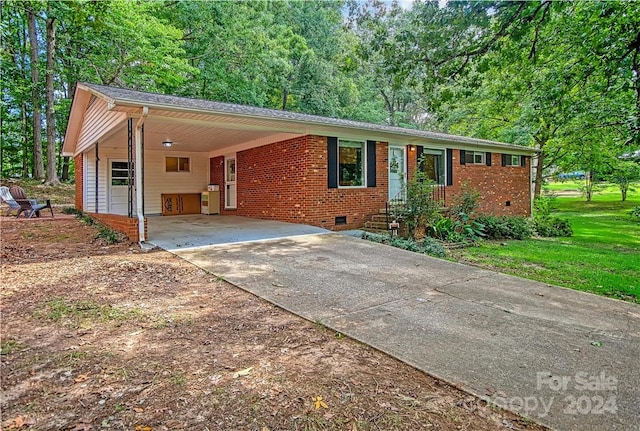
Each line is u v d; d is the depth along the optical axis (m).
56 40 17.25
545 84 9.32
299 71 25.73
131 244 7.38
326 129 9.99
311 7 27.38
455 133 22.16
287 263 6.08
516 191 16.45
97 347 3.08
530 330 3.59
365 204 11.12
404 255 6.85
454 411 2.27
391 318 3.84
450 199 13.41
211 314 3.87
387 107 36.16
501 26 7.30
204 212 14.38
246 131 9.73
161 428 2.08
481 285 5.16
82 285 4.75
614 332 3.58
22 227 8.80
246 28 20.95
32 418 2.15
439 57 8.07
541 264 8.00
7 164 22.20
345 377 2.66
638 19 6.38
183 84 20.94
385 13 11.46
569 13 7.73
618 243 11.95
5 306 3.98
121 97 7.02
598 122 10.89
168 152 14.26
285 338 3.32
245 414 2.22
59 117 20.45
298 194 10.16
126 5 15.02
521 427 2.12
